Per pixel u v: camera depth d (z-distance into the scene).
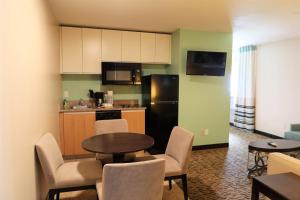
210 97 4.68
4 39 1.31
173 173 2.43
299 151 3.26
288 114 5.18
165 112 4.34
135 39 4.46
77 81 4.55
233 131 6.30
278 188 1.54
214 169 3.55
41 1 2.33
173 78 4.36
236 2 2.90
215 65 4.47
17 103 1.52
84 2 2.91
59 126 3.88
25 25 1.72
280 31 4.45
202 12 3.31
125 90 4.83
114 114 4.18
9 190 1.37
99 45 4.25
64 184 2.13
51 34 3.03
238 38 5.15
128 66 4.35
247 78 6.22
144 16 3.53
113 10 3.25
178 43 4.40
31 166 1.88
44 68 2.46
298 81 4.93
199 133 4.64
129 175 1.59
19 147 1.55
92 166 2.44
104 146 2.32
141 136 2.76
